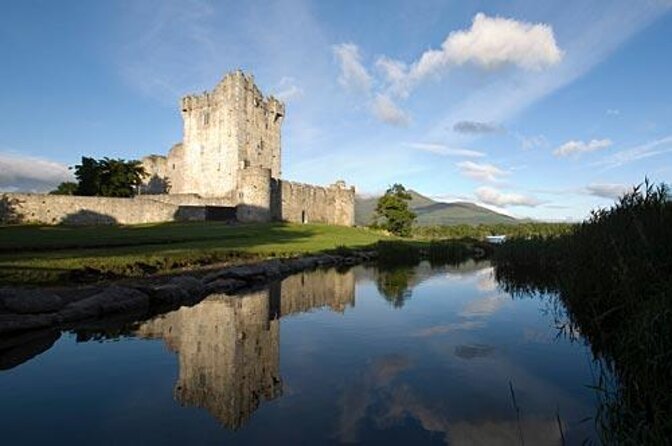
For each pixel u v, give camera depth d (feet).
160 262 72.02
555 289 71.77
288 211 231.91
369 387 29.53
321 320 49.32
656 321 25.66
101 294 48.16
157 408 26.18
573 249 53.06
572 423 24.31
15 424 24.14
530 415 25.29
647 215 39.91
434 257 137.90
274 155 260.62
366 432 23.32
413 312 53.93
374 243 156.76
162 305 53.83
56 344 38.55
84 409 25.99
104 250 88.02
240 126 233.35
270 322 48.08
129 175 214.69
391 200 248.32
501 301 61.21
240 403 26.99
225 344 39.40
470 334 43.21
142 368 32.89
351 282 79.92
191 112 245.04
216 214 200.75
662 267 33.81
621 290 36.37
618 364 30.63
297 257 105.09
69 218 160.35
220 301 58.34
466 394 28.37
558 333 43.29
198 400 27.37
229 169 232.94
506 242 116.67
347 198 283.38
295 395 28.25
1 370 32.42
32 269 55.36
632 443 20.58
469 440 22.61
